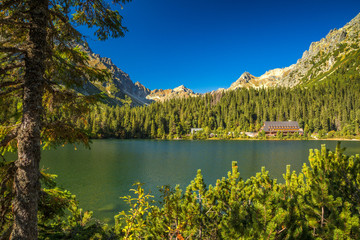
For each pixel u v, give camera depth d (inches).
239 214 184.9
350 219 162.2
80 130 186.2
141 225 178.9
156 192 984.3
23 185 159.3
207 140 5684.1
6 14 184.4
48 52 181.6
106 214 734.5
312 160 270.1
